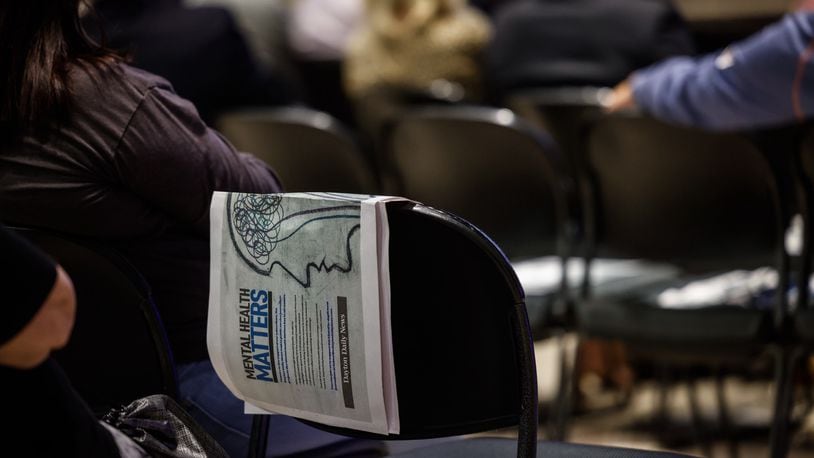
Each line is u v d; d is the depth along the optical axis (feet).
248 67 14.20
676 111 9.51
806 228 9.28
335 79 19.86
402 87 15.38
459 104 14.85
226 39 13.82
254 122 12.06
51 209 5.75
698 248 10.21
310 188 12.01
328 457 6.52
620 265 12.30
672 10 15.11
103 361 5.64
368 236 4.66
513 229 11.34
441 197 11.59
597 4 15.08
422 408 5.07
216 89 13.84
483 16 19.80
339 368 4.84
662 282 11.21
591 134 10.45
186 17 13.73
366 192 11.75
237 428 6.24
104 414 5.60
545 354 17.56
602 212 10.82
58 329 4.11
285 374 5.01
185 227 6.09
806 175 9.20
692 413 12.94
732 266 10.92
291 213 4.84
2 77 5.66
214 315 5.10
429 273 4.89
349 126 19.95
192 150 5.85
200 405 6.21
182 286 6.15
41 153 5.72
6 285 3.93
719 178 9.80
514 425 5.01
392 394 4.82
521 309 4.79
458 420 5.07
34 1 5.65
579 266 12.15
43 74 5.63
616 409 14.83
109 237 5.89
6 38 5.63
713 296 10.32
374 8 17.66
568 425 11.69
